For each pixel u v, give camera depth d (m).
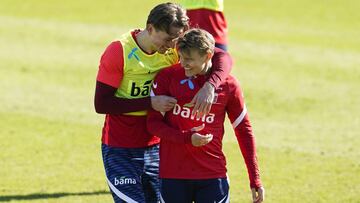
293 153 41.47
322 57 71.19
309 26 86.88
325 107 53.34
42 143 42.75
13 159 39.38
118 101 24.08
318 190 34.53
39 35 79.19
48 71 63.81
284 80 61.69
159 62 24.56
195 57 22.20
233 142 43.72
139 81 24.53
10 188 34.28
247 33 82.06
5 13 91.62
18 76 61.75
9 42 75.50
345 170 38.06
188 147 22.88
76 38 78.12
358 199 33.12
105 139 25.14
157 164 25.42
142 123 24.86
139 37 24.31
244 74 63.53
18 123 47.47
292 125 48.28
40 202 32.31
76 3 97.62
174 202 23.11
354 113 51.62
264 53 72.38
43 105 52.62
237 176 36.69
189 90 23.06
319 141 44.22
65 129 46.22
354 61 69.69
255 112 51.69
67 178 36.06
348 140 44.53
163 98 23.08
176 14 23.30
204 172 22.98
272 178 36.44
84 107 52.31
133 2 98.50
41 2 98.06
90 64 66.75
